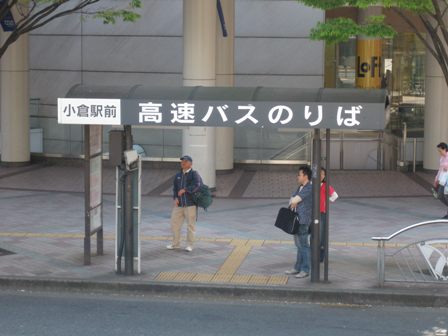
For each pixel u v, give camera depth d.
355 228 20.11
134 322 12.88
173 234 17.61
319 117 13.72
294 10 29.98
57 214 21.84
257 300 14.49
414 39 32.84
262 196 25.06
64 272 15.62
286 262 16.59
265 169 30.27
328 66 31.86
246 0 30.12
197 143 24.56
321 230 15.82
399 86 33.28
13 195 24.86
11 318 13.05
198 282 14.90
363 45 30.91
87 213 16.06
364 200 24.25
